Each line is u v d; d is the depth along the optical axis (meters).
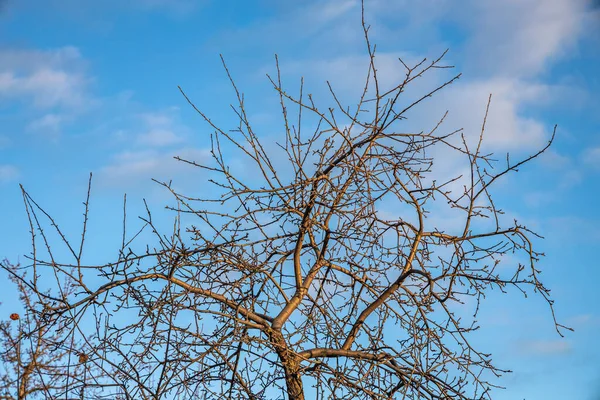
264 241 6.28
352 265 6.71
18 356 4.64
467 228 6.38
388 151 6.57
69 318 5.32
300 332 6.38
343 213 6.35
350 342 6.36
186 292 5.82
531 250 6.18
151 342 5.37
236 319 5.59
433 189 6.39
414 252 6.43
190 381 5.50
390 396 5.77
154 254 5.81
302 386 5.83
